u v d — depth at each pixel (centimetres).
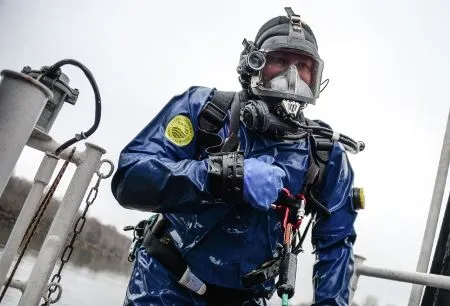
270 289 140
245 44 150
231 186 106
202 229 124
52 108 172
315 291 144
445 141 253
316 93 145
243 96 137
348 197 145
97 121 173
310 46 142
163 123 132
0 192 93
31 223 185
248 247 125
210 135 127
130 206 123
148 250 134
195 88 137
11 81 93
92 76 160
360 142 144
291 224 128
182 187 111
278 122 126
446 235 238
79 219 195
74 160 195
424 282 182
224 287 131
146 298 128
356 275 220
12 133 92
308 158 136
